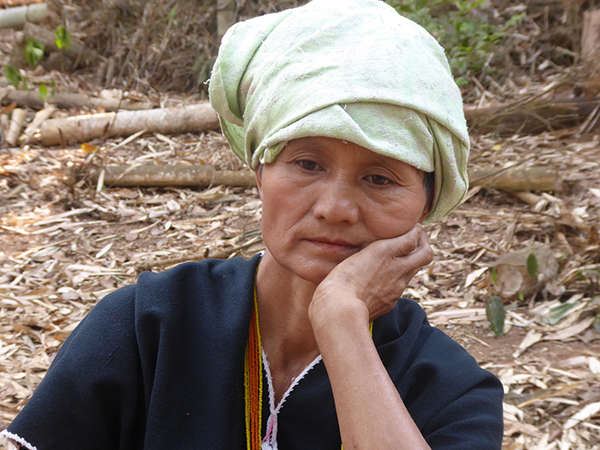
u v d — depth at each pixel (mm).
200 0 8906
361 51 1155
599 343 3508
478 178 5312
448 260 4461
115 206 5469
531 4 8578
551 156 5852
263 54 1269
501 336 3613
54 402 1266
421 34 1234
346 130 1115
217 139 6883
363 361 1136
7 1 10180
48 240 4910
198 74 8438
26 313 3920
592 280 4027
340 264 1239
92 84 8508
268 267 1364
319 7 1242
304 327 1331
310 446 1297
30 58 6340
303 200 1215
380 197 1215
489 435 1222
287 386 1341
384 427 1078
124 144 6789
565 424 2920
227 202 5582
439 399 1276
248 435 1303
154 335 1311
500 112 6559
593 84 6531
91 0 9633
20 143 6789
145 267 4375
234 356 1290
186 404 1280
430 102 1171
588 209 4926
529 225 4777
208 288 1377
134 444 1350
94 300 4105
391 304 1276
